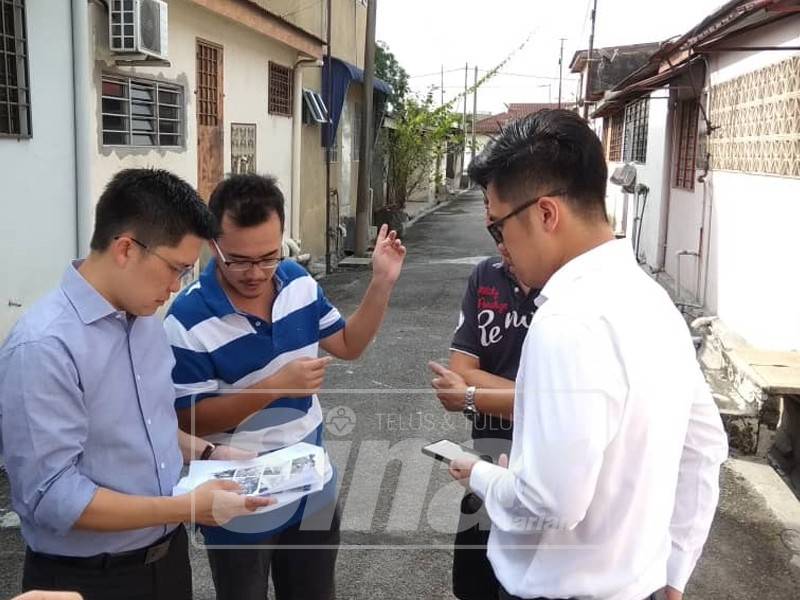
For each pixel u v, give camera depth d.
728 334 6.76
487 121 46.47
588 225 1.61
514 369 2.51
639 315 1.52
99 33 5.49
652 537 1.57
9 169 4.51
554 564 1.61
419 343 7.38
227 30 8.10
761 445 4.83
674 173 10.26
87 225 5.25
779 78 6.09
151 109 6.50
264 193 2.12
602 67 19.86
